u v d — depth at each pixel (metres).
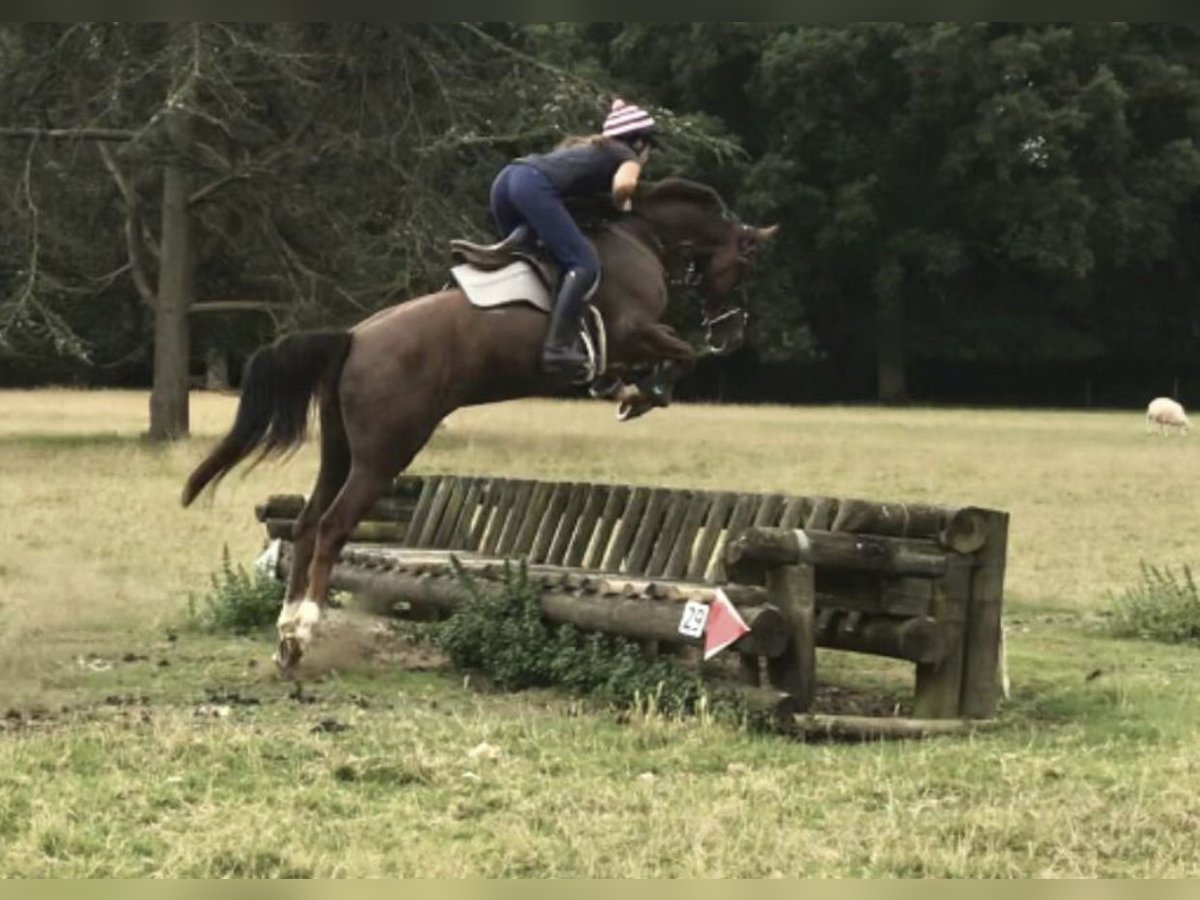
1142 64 71.19
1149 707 10.12
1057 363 79.81
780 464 31.64
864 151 70.75
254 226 37.31
